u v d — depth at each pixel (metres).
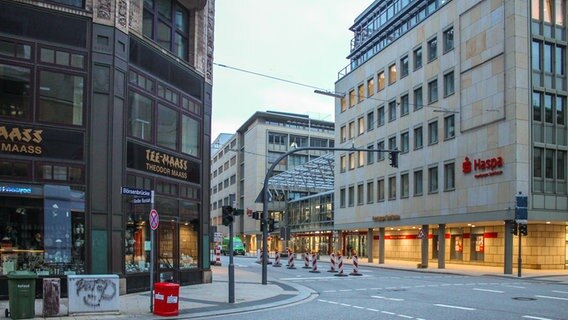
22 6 17.55
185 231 23.38
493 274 34.00
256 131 103.12
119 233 18.80
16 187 16.98
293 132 105.06
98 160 18.42
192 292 20.52
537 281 29.30
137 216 19.98
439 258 41.84
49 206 17.48
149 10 21.97
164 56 22.19
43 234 17.41
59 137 17.84
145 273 20.22
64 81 18.06
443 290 22.88
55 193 17.58
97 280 14.59
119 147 19.00
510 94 35.94
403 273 36.47
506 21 36.78
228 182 121.75
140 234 20.12
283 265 44.41
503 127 36.38
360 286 25.06
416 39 48.09
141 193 19.64
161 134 21.78
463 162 40.25
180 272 22.77
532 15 37.00
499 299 19.02
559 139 37.00
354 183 58.78
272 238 95.75
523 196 32.84
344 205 61.25
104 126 18.62
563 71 37.91
